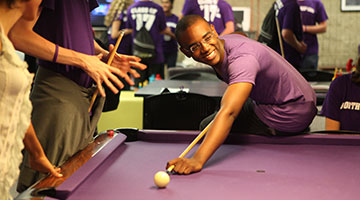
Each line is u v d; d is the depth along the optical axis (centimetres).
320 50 1078
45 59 223
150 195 162
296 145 245
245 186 173
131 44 736
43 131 232
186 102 402
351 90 299
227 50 222
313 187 173
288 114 244
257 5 1047
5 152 155
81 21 247
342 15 1063
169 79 601
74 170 180
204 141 201
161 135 252
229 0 1052
